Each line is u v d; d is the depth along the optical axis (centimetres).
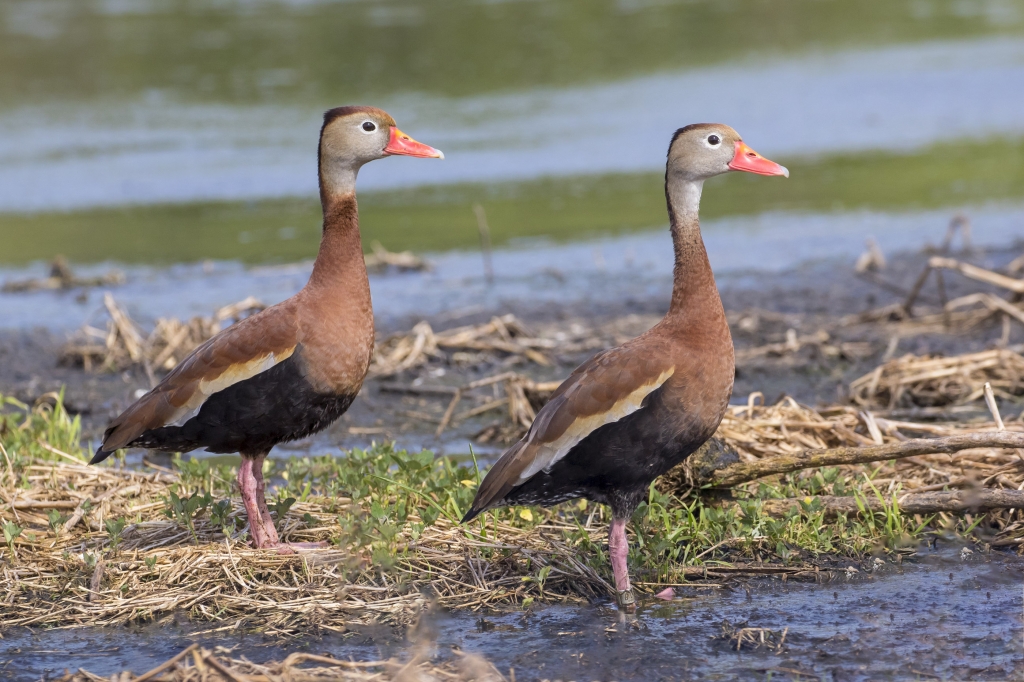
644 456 877
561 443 866
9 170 2767
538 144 2919
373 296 1969
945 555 977
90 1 4819
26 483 1106
